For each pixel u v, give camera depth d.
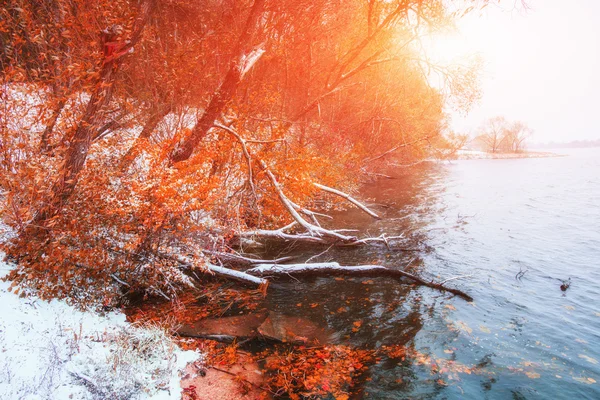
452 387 4.81
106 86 6.12
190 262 7.08
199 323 6.07
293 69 16.66
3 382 3.69
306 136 16.73
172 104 8.60
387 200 18.25
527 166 46.31
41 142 5.91
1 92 5.24
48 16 6.71
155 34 9.32
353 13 14.55
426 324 6.44
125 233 6.30
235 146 9.20
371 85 20.17
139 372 4.50
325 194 15.48
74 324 5.08
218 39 11.59
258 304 6.96
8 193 5.04
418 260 9.74
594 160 60.75
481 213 15.79
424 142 21.34
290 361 5.27
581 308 7.22
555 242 11.66
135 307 6.44
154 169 6.66
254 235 9.88
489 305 7.27
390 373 5.06
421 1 11.00
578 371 5.23
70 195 5.80
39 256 5.44
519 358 5.52
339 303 7.16
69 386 3.98
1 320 4.50
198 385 4.64
